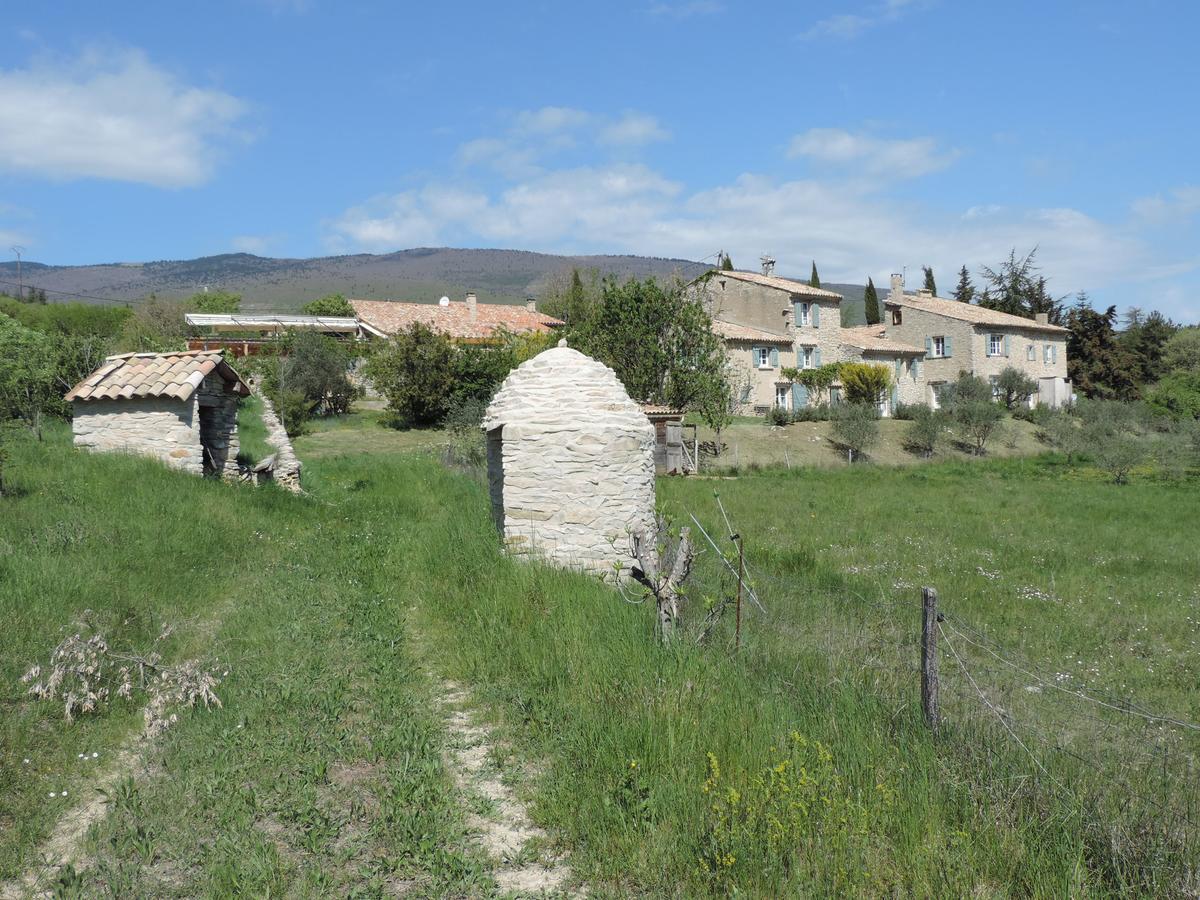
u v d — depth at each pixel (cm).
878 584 1268
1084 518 2170
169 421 1664
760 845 496
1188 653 996
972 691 733
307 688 770
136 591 967
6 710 666
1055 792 547
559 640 871
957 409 4259
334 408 4072
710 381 3384
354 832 542
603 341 3412
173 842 520
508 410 1305
